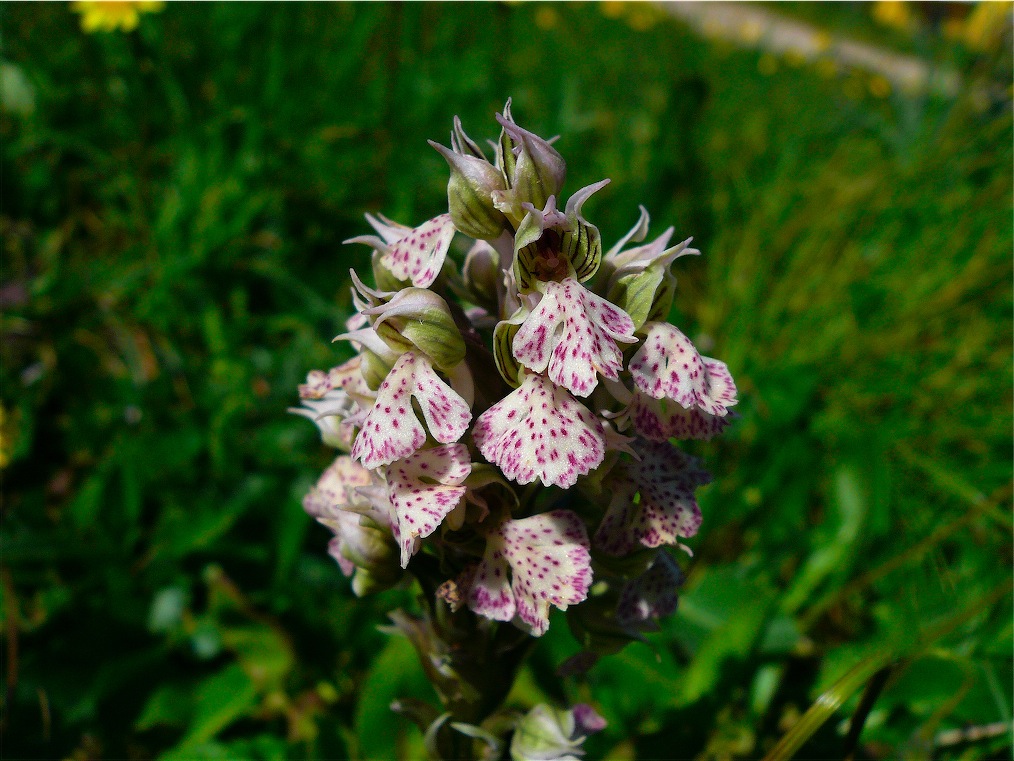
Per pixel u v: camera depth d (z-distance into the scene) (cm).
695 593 11
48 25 20
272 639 10
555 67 25
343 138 19
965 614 9
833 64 31
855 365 16
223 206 16
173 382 14
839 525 11
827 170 21
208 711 10
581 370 5
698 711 9
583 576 6
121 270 16
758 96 28
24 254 16
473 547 6
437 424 5
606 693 10
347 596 11
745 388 15
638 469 6
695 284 19
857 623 12
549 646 10
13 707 10
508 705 9
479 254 6
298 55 20
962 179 19
